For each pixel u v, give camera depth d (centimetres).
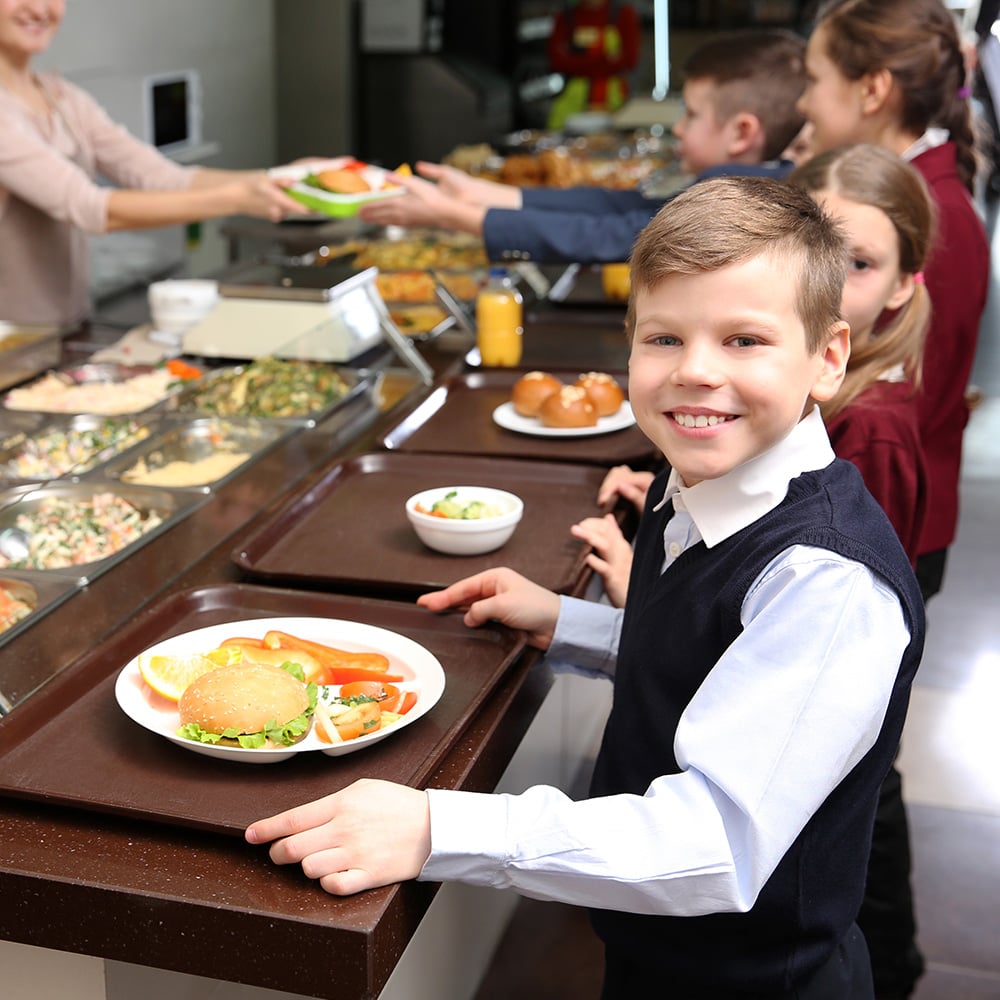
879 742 112
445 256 350
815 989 120
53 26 284
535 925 239
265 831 103
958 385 204
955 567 402
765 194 105
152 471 193
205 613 147
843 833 113
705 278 101
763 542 109
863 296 166
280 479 194
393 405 234
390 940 101
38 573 155
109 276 335
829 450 116
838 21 206
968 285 200
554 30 695
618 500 190
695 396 103
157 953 102
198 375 243
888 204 164
